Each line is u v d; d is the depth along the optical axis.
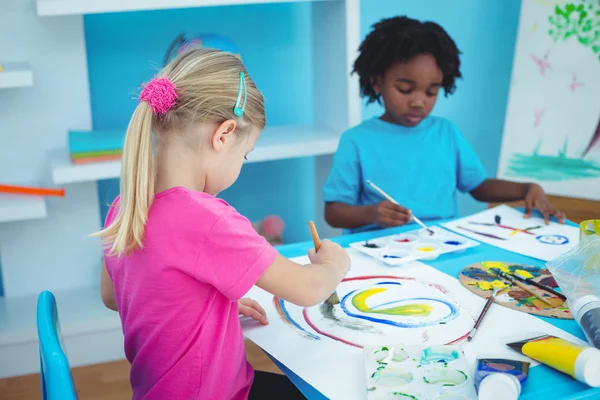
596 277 1.00
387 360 0.87
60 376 0.74
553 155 2.48
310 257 1.03
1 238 2.07
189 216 0.86
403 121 1.82
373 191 1.81
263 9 2.33
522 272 1.15
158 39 2.24
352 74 2.00
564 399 0.78
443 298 1.06
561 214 1.44
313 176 2.53
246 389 0.98
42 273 2.13
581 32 2.36
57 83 2.00
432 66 1.73
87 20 2.15
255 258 0.87
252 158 2.05
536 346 0.86
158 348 0.91
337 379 0.85
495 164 2.84
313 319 1.01
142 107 0.87
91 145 1.88
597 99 2.37
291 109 2.46
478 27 2.67
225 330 0.92
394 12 2.55
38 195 1.93
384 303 1.05
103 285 1.08
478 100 2.75
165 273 0.86
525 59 2.49
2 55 1.93
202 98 0.86
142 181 0.86
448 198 1.85
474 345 0.91
